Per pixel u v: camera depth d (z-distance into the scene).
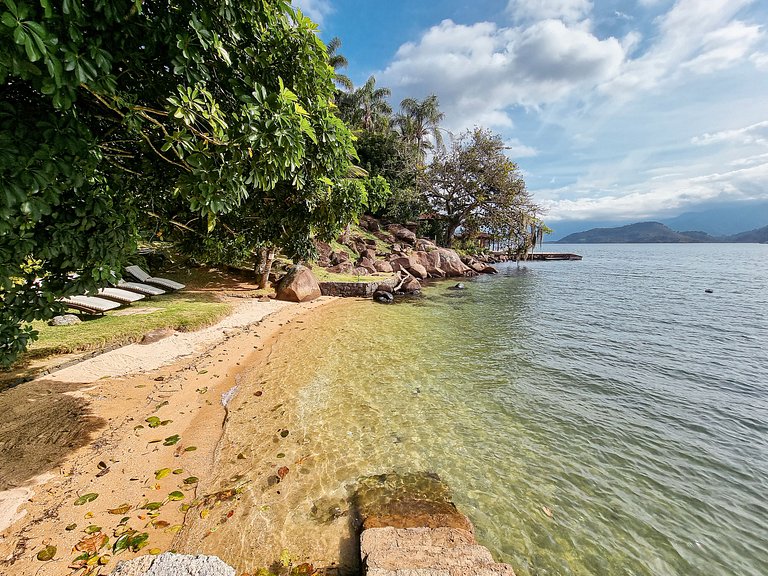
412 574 2.78
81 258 3.70
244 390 6.59
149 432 4.90
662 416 6.50
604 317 14.88
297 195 6.37
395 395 6.77
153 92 3.23
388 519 3.59
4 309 3.76
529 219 39.69
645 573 3.37
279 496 3.92
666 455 5.29
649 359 9.66
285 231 7.77
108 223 3.75
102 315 9.85
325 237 8.43
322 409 6.04
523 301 18.67
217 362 7.76
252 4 3.17
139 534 3.22
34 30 1.90
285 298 15.75
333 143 4.71
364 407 6.22
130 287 12.54
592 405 6.84
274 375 7.40
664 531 3.87
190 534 3.30
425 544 3.17
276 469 4.39
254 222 7.85
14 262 3.13
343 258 24.70
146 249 17.19
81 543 3.04
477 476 4.57
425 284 26.12
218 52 2.99
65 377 6.18
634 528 3.89
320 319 13.03
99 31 2.46
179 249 9.84
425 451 5.02
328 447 4.95
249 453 4.69
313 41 3.92
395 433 5.44
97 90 2.46
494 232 42.97
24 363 6.54
